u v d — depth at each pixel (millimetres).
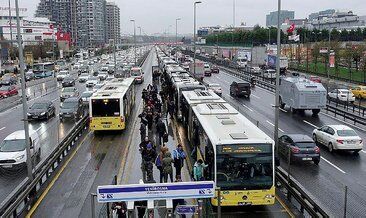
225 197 14977
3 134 30391
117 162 22219
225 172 14969
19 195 15930
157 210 14906
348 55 71562
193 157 22062
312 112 38562
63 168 21203
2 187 18719
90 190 17906
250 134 16031
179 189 10875
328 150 25234
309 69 83312
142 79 66812
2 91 52594
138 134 29109
